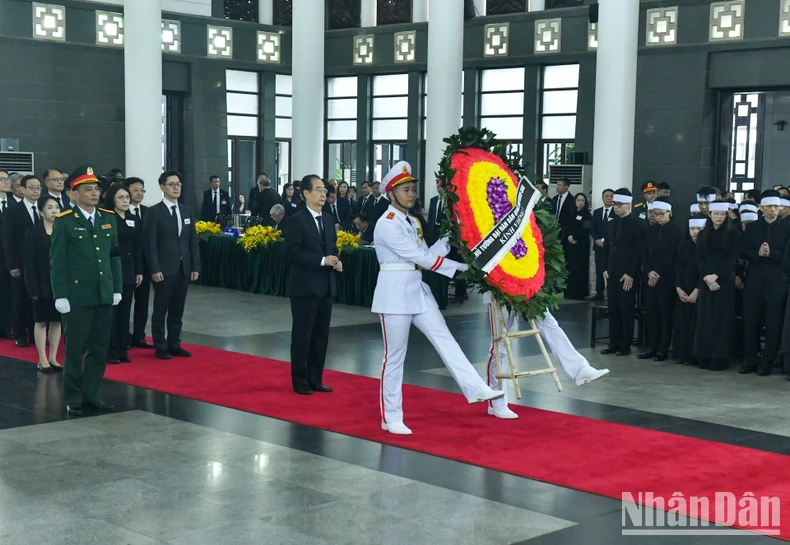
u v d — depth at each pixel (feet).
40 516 16.52
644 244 33.30
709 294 31.17
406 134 71.10
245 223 59.00
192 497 17.62
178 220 32.45
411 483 18.60
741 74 54.85
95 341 24.80
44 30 64.13
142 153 61.11
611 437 22.27
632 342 36.68
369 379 29.01
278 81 75.36
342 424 23.34
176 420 23.77
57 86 64.85
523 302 23.03
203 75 70.74
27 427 22.99
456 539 15.51
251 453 20.74
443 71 59.36
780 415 24.90
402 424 22.63
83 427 23.02
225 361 31.81
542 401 26.32
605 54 50.31
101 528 15.92
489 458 20.36
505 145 24.02
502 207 23.12
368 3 72.38
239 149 73.82
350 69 73.05
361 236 50.60
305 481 18.69
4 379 28.58
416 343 35.99
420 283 23.02
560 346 24.49
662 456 20.63
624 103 50.19
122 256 31.04
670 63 57.21
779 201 30.30
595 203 51.11
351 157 74.38
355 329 39.17
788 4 52.75
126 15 60.54
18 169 60.54
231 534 15.66
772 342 30.53
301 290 26.53
